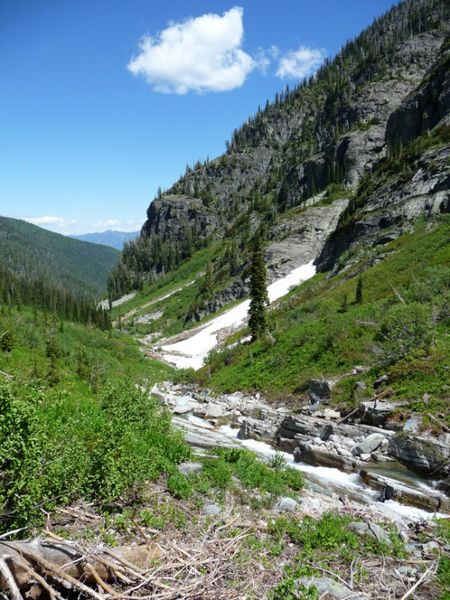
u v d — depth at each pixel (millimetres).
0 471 6078
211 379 39219
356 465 16812
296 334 34875
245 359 38375
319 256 90500
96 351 53625
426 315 23750
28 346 36500
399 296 30078
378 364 23672
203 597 6008
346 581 7504
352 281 51219
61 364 29969
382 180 78312
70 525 7066
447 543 9648
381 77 163375
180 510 8922
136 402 13570
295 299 66812
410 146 80062
